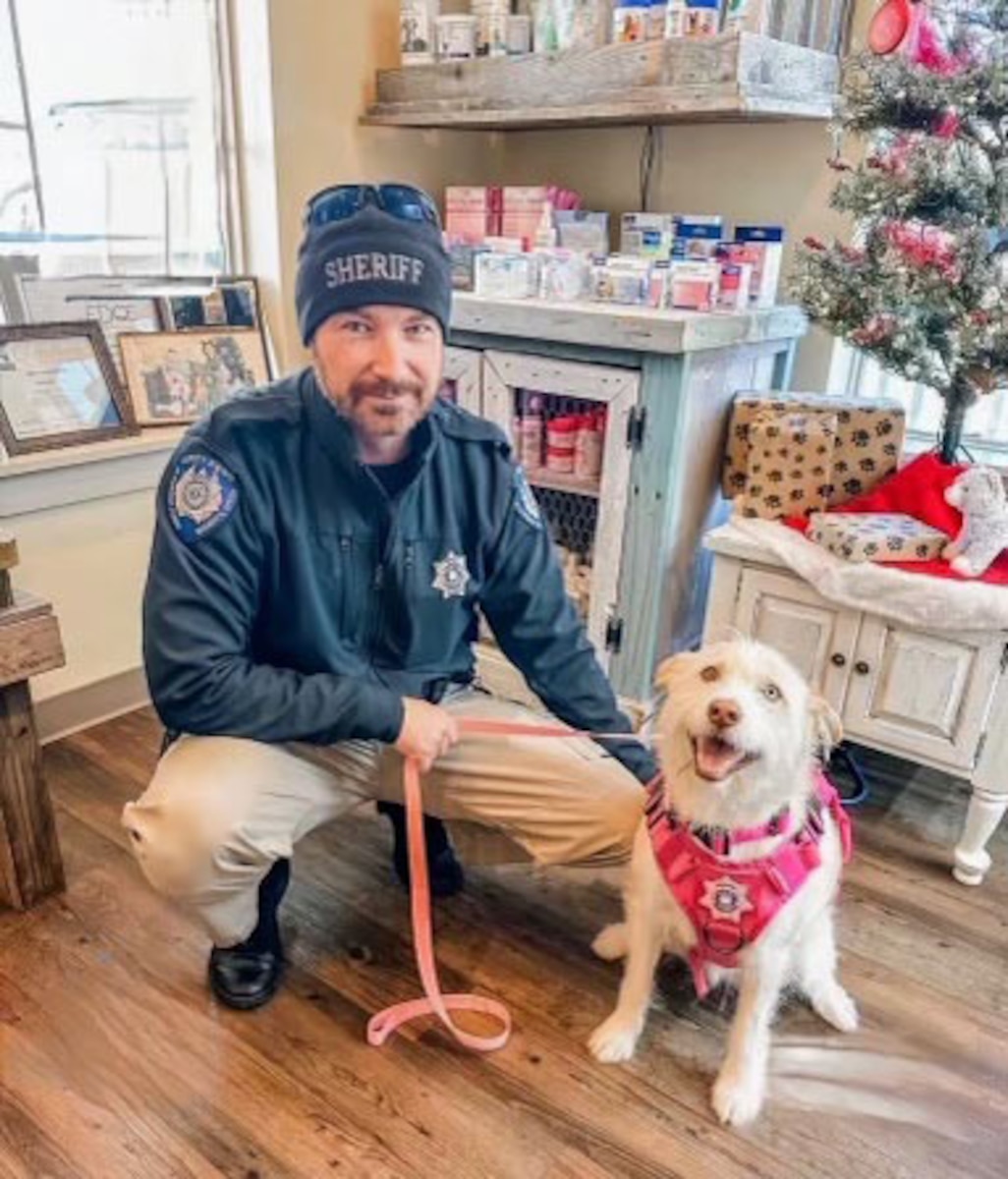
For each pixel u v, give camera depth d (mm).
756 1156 1133
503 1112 1174
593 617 1974
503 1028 1290
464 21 1937
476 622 1414
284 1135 1134
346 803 1354
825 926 1300
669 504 1801
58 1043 1245
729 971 1295
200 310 2041
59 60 1754
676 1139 1150
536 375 1879
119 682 2041
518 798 1337
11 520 1747
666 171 2156
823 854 1160
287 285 2090
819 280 1607
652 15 1712
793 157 1980
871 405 1771
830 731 1112
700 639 2072
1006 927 1530
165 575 1144
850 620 1590
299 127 1994
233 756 1195
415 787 1222
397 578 1245
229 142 2010
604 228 2057
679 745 1100
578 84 1806
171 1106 1164
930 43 1441
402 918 1495
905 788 1898
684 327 1642
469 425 1286
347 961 1400
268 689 1168
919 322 1527
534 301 1889
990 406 2002
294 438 1165
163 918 1470
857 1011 1348
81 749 1925
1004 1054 1292
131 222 1917
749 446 1777
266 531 1164
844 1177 1114
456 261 2061
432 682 1354
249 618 1197
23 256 1808
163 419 1961
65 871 1551
